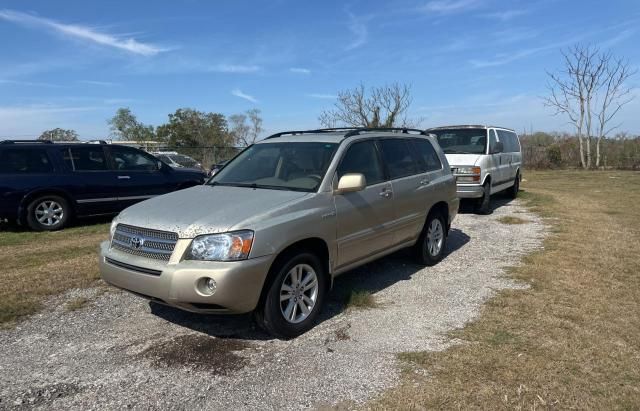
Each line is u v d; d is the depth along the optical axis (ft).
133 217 14.19
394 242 18.66
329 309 16.10
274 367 12.09
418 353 12.65
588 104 96.63
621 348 12.85
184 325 14.71
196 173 38.40
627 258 22.00
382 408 10.16
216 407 10.42
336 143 16.79
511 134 45.11
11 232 30.25
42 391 11.03
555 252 23.16
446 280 19.26
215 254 12.38
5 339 13.76
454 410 10.04
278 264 13.42
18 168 30.12
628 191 51.75
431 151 22.26
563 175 78.48
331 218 15.10
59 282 18.40
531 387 10.90
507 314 15.33
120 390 11.08
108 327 14.58
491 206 40.57
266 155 17.70
